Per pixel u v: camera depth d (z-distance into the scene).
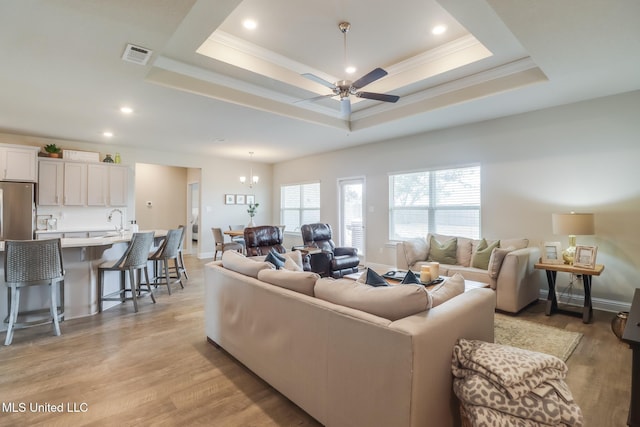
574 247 3.70
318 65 3.95
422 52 3.66
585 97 3.80
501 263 3.74
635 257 3.62
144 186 8.60
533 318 3.55
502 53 3.26
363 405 1.50
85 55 2.70
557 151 4.12
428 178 5.54
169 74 3.41
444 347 1.49
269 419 1.84
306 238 5.61
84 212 6.11
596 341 2.91
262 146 6.63
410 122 4.84
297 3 2.75
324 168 7.44
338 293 1.74
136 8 2.08
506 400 1.33
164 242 4.51
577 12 2.12
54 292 3.08
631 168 3.64
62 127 5.06
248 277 2.38
